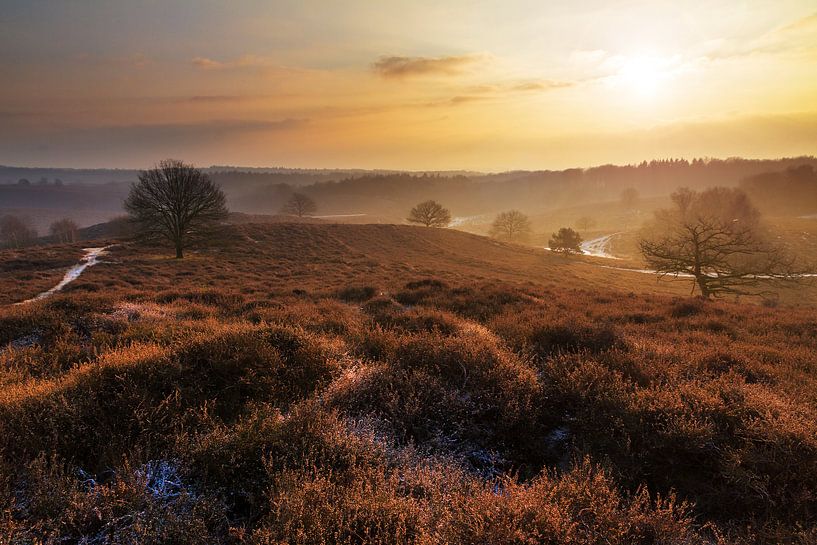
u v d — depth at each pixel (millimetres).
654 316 11117
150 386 4520
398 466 3570
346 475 3338
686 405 4316
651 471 3758
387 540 2625
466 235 79250
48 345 6875
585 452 3904
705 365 6102
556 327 7797
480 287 16312
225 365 5062
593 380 4992
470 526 2713
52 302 9898
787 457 3514
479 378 5082
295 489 2941
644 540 2867
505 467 3977
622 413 4242
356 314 10625
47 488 2881
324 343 6215
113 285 25891
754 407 4336
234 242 52156
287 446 3535
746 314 11922
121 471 3096
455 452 3988
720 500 3416
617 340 7219
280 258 45719
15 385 4586
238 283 28484
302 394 4836
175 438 3596
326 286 24172
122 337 7023
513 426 4344
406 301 13727
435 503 3008
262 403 4340
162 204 40531
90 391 4172
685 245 27047
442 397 4672
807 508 3178
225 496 3133
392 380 5047
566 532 2674
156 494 2959
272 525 2701
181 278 30609
